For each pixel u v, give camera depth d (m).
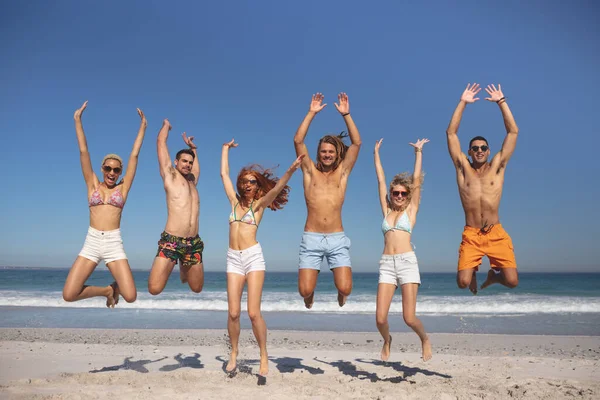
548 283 56.28
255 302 5.84
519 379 6.65
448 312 18.25
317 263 6.67
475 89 6.86
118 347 9.49
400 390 5.86
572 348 10.12
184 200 6.58
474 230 6.77
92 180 6.48
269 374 6.87
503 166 6.71
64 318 15.57
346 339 11.25
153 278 6.38
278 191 5.95
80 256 6.25
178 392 5.68
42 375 6.74
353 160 6.80
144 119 6.80
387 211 6.49
